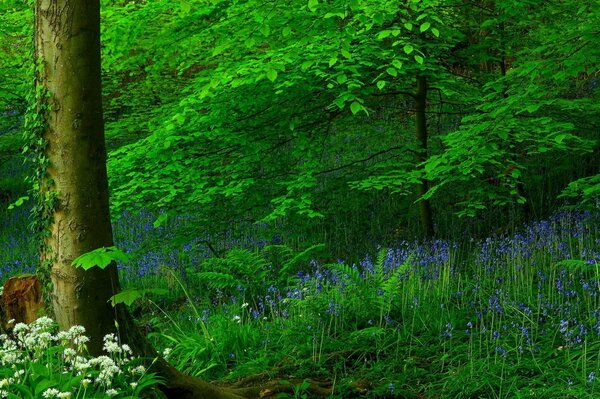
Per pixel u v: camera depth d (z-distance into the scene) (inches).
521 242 287.7
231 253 306.2
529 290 242.7
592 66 228.8
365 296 235.6
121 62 361.7
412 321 224.2
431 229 346.0
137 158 311.9
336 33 257.4
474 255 308.8
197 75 337.1
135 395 130.4
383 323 227.8
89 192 149.0
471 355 187.6
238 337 220.8
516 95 230.5
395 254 292.5
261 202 335.3
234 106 301.7
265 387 179.0
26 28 351.9
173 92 422.3
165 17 318.3
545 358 183.5
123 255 117.3
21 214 534.3
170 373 158.4
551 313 222.2
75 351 141.6
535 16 322.7
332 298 237.0
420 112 342.0
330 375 191.6
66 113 146.8
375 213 405.7
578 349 185.3
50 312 152.2
